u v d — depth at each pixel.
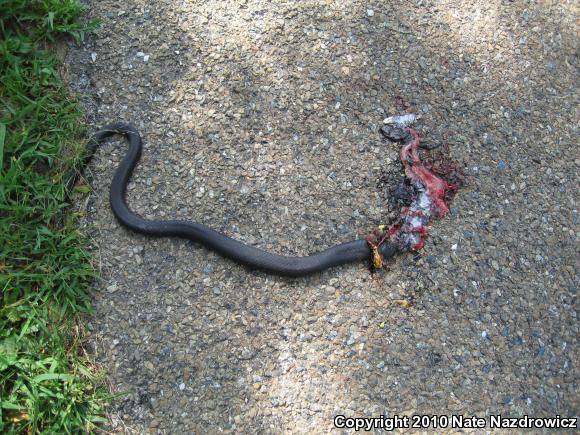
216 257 1.00
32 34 1.12
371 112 1.11
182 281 0.98
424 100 1.13
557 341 0.96
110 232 1.02
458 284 0.99
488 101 1.14
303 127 1.09
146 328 0.95
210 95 1.11
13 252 0.96
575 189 1.07
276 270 0.97
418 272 1.00
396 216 1.03
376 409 0.91
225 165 1.06
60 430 0.88
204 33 1.16
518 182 1.07
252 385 0.92
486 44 1.18
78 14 1.15
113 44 1.14
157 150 1.08
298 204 1.04
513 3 1.22
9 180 0.99
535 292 0.99
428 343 0.95
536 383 0.93
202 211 1.03
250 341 0.95
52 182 1.02
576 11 1.23
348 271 1.00
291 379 0.92
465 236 1.02
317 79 1.13
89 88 1.11
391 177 1.06
